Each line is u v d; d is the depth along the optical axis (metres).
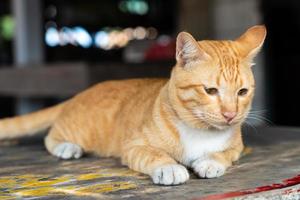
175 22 2.43
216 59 0.84
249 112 0.90
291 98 1.78
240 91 0.86
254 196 0.70
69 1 2.42
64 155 0.98
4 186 0.78
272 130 1.29
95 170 0.87
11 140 1.22
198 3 2.01
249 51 0.88
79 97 1.08
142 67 1.46
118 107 1.01
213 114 0.83
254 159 0.92
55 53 2.34
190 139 0.87
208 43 0.88
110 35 2.51
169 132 0.87
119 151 0.97
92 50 2.43
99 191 0.74
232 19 1.89
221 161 0.83
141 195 0.71
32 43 1.92
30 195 0.73
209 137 0.87
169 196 0.70
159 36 2.53
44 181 0.80
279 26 1.79
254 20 1.81
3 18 2.58
